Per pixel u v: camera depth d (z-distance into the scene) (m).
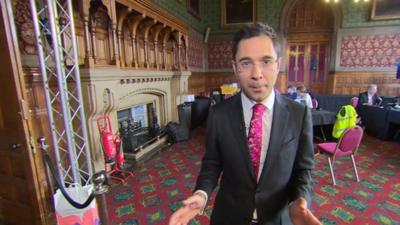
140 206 2.48
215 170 0.94
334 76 7.59
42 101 2.61
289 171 0.85
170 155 3.97
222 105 0.92
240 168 0.85
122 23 3.81
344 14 7.21
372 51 7.21
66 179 2.82
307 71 8.06
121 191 2.78
